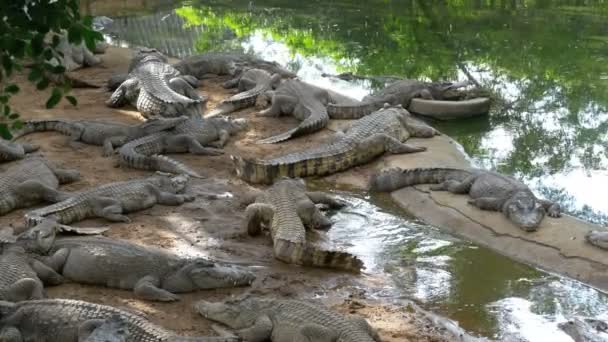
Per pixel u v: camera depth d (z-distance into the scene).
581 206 10.84
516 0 27.11
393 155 12.54
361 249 9.48
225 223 9.88
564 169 12.44
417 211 10.57
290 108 14.79
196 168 11.99
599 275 8.60
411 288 8.48
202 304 7.49
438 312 7.98
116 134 12.80
